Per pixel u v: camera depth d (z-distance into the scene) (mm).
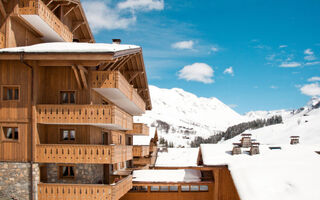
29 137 17984
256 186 20469
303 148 28500
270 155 26312
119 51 17578
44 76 19203
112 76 19016
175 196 26484
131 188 25078
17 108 18078
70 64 17625
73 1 22969
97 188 17484
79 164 19109
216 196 25797
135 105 25469
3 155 18047
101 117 18172
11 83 18125
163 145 136375
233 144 30703
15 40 19766
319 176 20703
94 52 16688
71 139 19547
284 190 19719
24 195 17766
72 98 19281
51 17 20828
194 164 51750
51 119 18109
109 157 17953
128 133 30734
